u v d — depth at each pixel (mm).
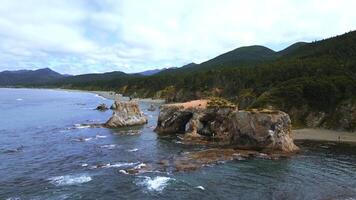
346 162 51125
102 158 53281
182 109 75250
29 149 60312
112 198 36281
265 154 54750
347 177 43906
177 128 76688
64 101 194875
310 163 50438
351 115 80312
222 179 42500
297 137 71562
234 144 61688
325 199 36094
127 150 59000
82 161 51438
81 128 84875
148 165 48188
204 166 47906
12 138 71562
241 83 137375
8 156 54906
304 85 93375
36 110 137875
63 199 35969
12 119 106375
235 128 61938
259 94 111938
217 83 153625
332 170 46938
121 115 88000
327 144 64562
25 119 106375
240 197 36562
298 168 47719
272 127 58375
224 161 50562
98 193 37688
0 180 42219
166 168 46750
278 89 96938
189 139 67312
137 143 65250
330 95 87812
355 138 70562
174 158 52344
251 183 41188
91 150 59281
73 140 68688
